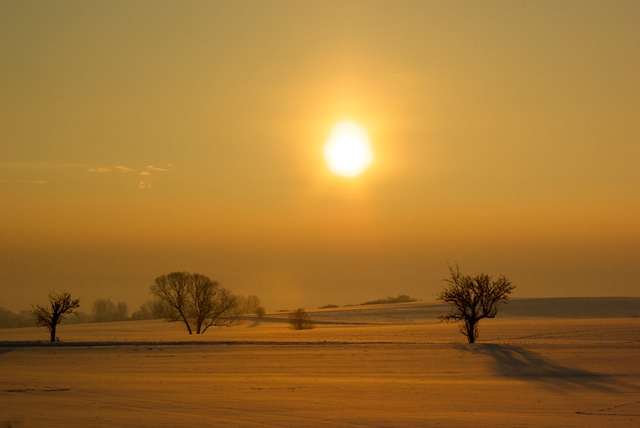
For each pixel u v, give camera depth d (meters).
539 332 66.06
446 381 34.66
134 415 24.67
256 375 37.84
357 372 38.88
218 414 24.83
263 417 24.16
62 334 103.06
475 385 33.00
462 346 51.69
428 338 63.69
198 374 38.66
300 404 27.19
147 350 52.66
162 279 102.25
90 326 132.88
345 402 27.70
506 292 58.72
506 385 32.97
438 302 168.38
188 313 102.00
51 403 27.78
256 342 57.59
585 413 25.06
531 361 42.59
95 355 49.88
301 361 44.34
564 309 133.88
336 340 62.09
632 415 24.62
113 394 30.38
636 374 36.78
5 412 25.47
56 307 73.56
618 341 54.44
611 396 29.39
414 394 30.05
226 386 33.00
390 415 24.53
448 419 23.72
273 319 139.12
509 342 55.75
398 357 45.62
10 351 52.84
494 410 25.73
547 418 23.92
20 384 34.34
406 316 131.38
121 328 122.25
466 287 58.81
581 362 41.69
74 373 39.72
